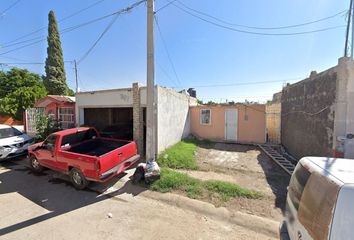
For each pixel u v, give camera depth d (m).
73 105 11.08
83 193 5.54
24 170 7.56
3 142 8.28
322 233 1.76
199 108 14.61
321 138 6.27
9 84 26.67
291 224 2.59
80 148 7.04
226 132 13.86
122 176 6.68
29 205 4.86
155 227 3.92
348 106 5.18
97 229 3.86
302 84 8.03
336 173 2.04
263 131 12.96
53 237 3.62
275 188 5.72
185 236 3.65
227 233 3.75
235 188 5.39
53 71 23.86
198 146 11.70
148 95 6.37
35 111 12.94
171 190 5.54
